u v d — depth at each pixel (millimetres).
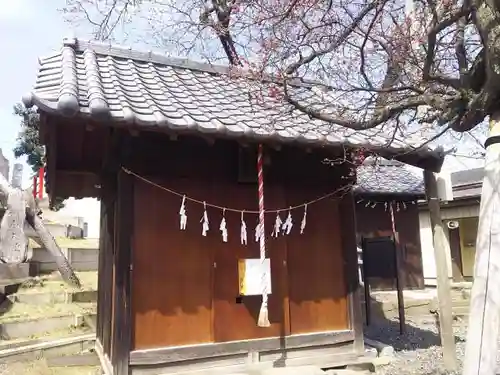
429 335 9172
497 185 3020
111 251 6504
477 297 2896
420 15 5180
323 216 6629
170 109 5316
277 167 6363
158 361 5246
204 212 5777
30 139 21938
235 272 5891
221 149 6055
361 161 6281
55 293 10203
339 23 5117
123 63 6746
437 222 6566
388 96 5117
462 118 3980
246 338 5797
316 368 5812
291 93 6340
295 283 6262
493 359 2754
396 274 9305
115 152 5840
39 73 5676
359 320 6512
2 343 7812
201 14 8656
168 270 5535
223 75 7297
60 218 22562
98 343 7738
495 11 3350
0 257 11031
